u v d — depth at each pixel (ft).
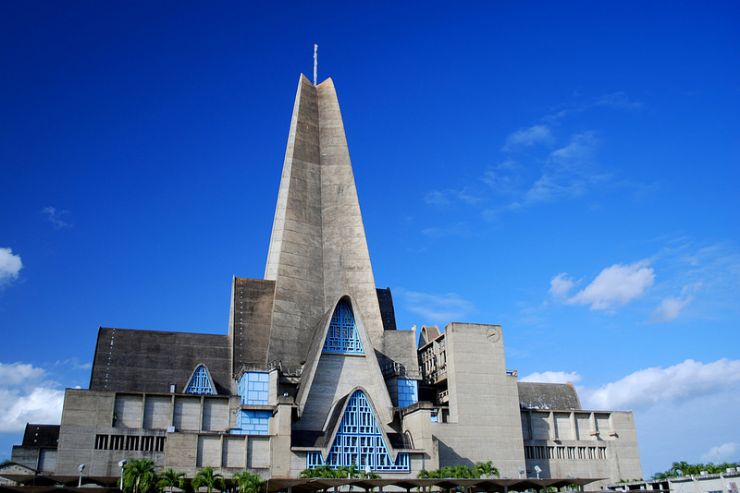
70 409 245.04
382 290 336.49
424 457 252.01
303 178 324.80
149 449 248.11
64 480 232.32
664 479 244.83
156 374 277.23
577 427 317.42
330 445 242.78
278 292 291.17
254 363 280.72
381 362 293.84
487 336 292.81
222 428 261.24
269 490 196.85
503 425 281.13
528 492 250.16
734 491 215.72
